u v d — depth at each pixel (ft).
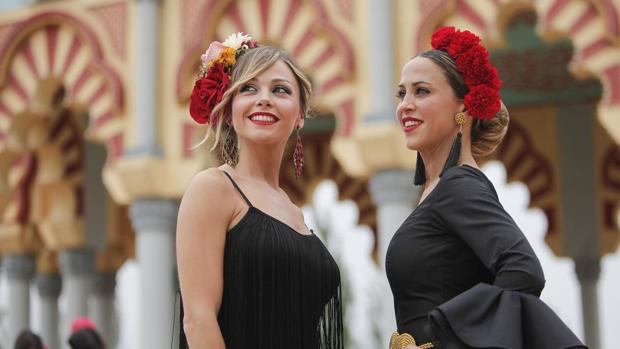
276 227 15.28
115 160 60.08
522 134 74.23
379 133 53.01
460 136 15.66
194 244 14.83
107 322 81.46
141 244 59.00
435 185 15.66
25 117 64.69
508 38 63.16
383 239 53.21
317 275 15.52
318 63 56.29
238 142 16.25
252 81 15.90
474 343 13.26
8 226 70.59
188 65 59.31
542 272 13.84
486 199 14.55
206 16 59.00
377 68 54.13
